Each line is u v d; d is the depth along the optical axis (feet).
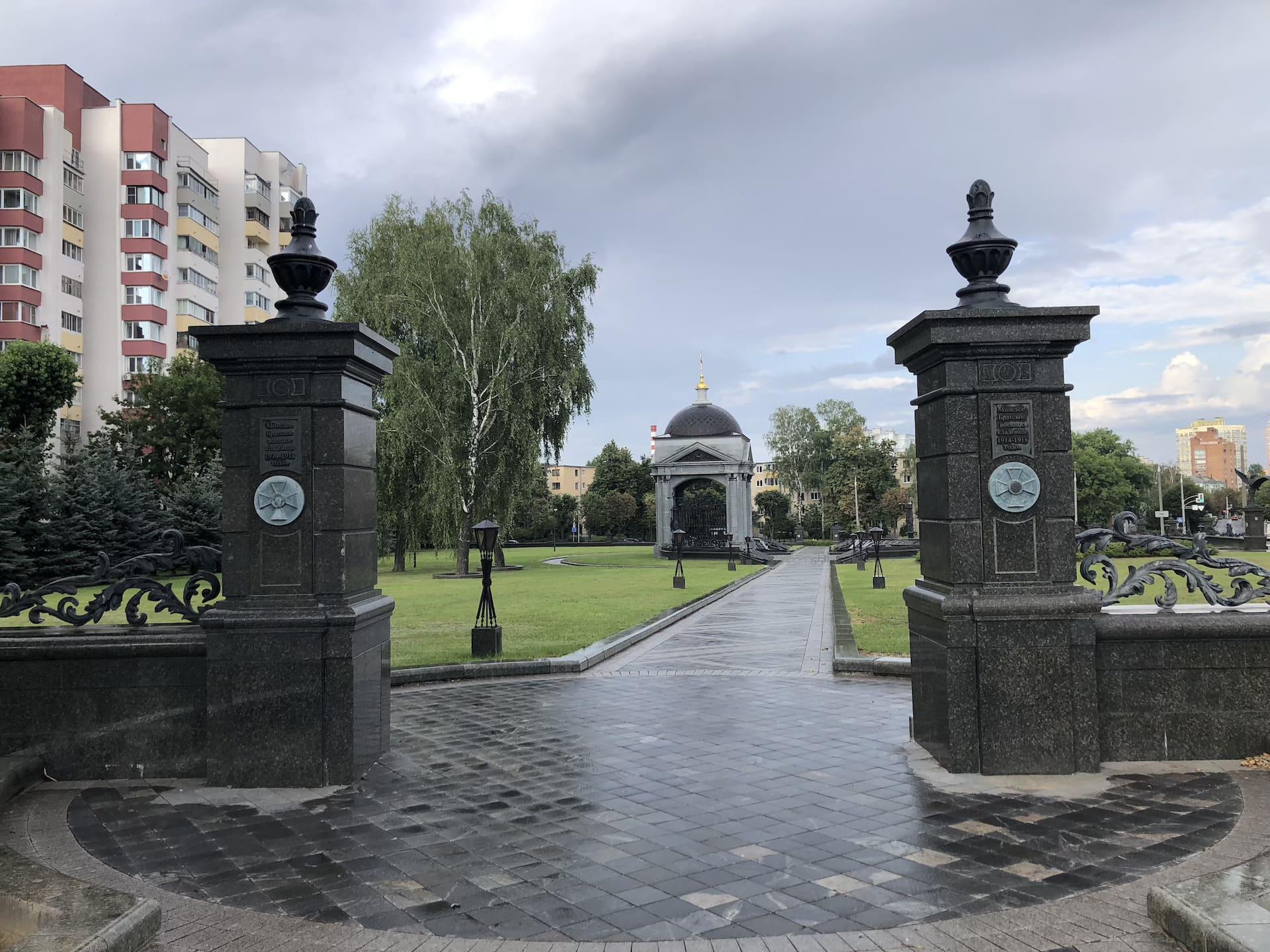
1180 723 20.62
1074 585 20.36
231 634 20.21
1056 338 20.06
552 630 49.24
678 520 185.37
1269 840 15.39
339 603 20.36
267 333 20.36
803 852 15.38
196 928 12.64
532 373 111.96
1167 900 11.95
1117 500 243.40
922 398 22.07
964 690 20.11
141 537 110.52
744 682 33.01
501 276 108.06
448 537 107.45
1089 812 17.20
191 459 144.87
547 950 11.77
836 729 24.94
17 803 19.04
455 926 12.67
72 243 161.89
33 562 100.27
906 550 173.47
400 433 103.35
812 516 305.32
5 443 110.32
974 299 21.02
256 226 201.46
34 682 21.03
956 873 14.32
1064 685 19.94
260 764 20.04
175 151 177.58
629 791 19.20
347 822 17.43
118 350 167.53
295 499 20.56
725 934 12.26
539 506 281.33
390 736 24.71
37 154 153.58
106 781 20.68
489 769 21.20
